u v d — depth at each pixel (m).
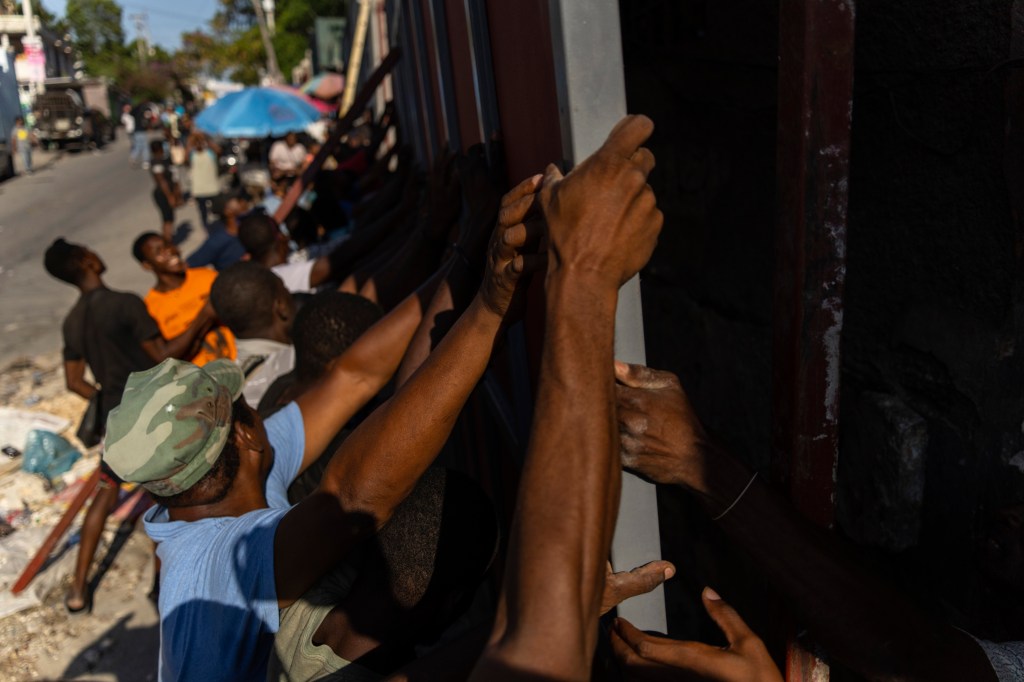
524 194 0.95
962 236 1.44
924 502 1.58
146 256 4.35
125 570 4.23
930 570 1.58
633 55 2.96
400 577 1.15
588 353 0.79
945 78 1.45
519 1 1.44
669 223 2.83
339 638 1.17
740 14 2.18
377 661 1.17
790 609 1.15
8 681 3.46
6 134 23.56
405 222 3.41
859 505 1.73
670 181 2.79
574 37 1.08
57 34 53.47
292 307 3.20
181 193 17.72
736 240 2.39
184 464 1.33
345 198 6.38
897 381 1.63
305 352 2.14
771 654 1.22
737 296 2.41
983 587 1.43
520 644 0.71
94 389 4.39
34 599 3.96
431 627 1.18
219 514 1.42
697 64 2.46
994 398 1.40
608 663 1.34
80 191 20.28
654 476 1.12
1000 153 1.34
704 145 2.52
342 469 1.16
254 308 3.04
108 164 26.59
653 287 3.02
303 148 13.03
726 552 2.36
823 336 1.11
